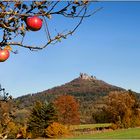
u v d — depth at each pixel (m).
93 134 90.25
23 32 4.06
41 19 4.07
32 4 4.03
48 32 4.14
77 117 123.06
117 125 109.94
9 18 4.02
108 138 74.81
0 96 4.89
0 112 4.83
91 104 161.62
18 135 5.07
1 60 3.97
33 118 85.88
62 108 122.56
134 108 117.44
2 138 4.75
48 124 87.12
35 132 83.75
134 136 77.38
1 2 3.99
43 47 4.16
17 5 4.01
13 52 4.06
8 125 4.84
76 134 92.56
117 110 118.06
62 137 86.00
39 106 87.31
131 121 112.44
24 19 4.07
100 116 126.19
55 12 4.07
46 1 4.05
